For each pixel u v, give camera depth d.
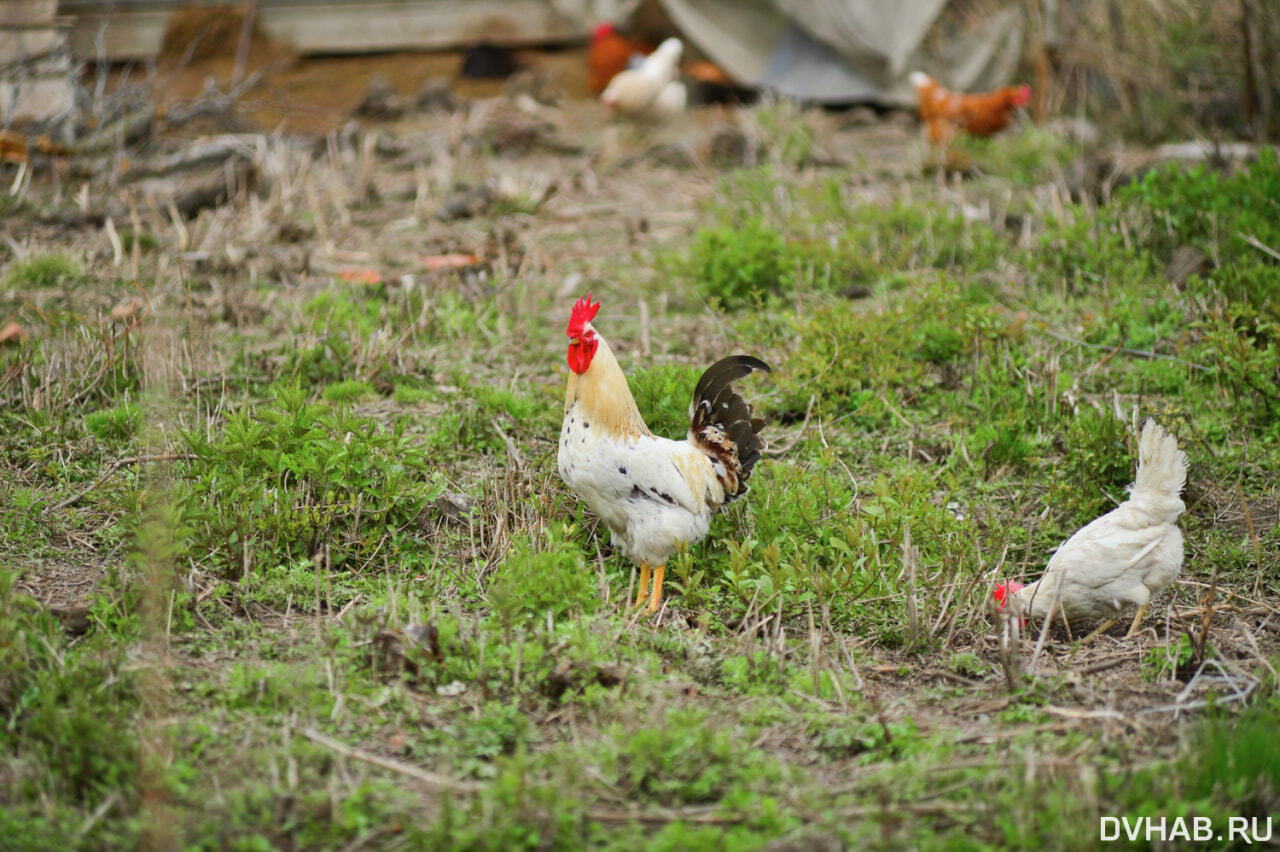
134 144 12.83
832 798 3.79
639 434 5.08
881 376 7.21
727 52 16.86
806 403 7.21
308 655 4.59
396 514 5.69
